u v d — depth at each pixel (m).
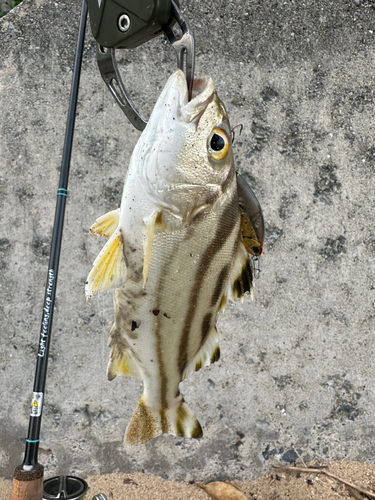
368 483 0.56
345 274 0.57
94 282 0.29
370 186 0.57
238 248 0.32
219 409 0.56
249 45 0.55
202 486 0.56
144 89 0.54
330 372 0.57
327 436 0.58
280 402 0.57
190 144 0.29
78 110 0.53
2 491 0.52
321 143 0.56
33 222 0.53
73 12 0.53
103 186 0.53
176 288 0.30
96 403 0.54
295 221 0.56
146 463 0.56
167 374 0.33
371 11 0.57
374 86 0.57
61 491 0.35
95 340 0.54
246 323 0.56
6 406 0.53
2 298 0.53
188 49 0.27
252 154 0.55
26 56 0.52
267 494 0.56
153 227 0.29
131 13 0.27
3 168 0.53
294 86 0.56
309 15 0.56
